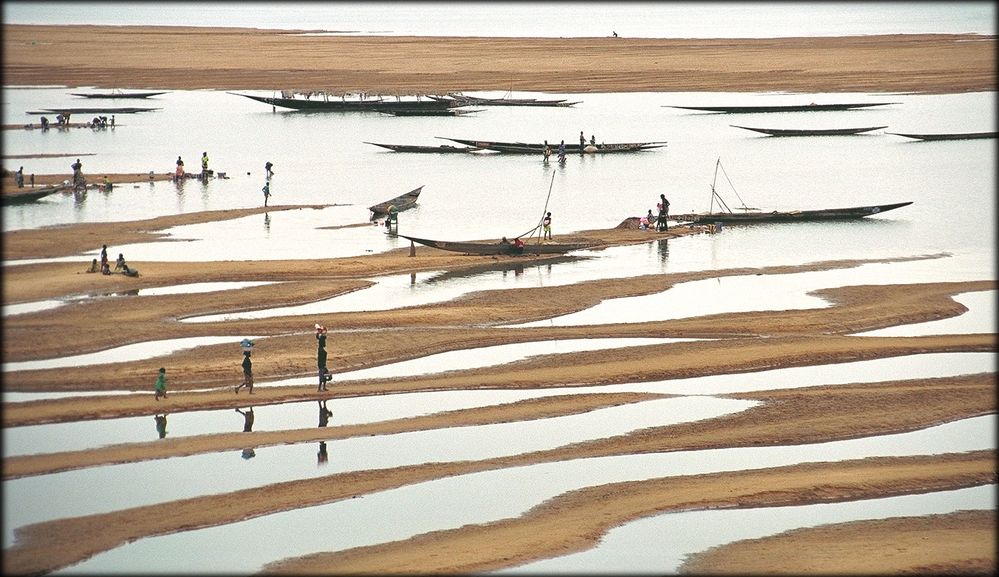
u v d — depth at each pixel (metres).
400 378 116.50
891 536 82.12
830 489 89.75
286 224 196.25
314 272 158.38
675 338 133.12
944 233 199.38
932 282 161.62
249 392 110.88
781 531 82.94
